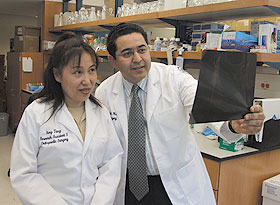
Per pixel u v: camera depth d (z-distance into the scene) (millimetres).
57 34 5414
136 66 1337
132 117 1473
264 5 1802
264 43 2072
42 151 1254
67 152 1265
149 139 1437
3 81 7117
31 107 1290
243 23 2949
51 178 1271
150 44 2930
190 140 1495
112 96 1560
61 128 1290
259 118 1135
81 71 1234
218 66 1038
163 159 1422
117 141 1424
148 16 2727
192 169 1478
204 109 1060
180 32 2891
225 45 2076
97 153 1341
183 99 1429
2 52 8320
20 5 5922
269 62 2020
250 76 1125
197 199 1481
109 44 1390
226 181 1996
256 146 2166
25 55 5262
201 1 2299
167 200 1466
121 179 1495
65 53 1207
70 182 1269
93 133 1346
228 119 1112
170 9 2580
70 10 5496
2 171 3885
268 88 2814
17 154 1238
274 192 2137
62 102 1336
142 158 1444
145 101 1487
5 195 3238
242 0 1896
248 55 1104
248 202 2191
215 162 1935
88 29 4551
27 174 1219
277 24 2191
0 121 5520
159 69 1555
